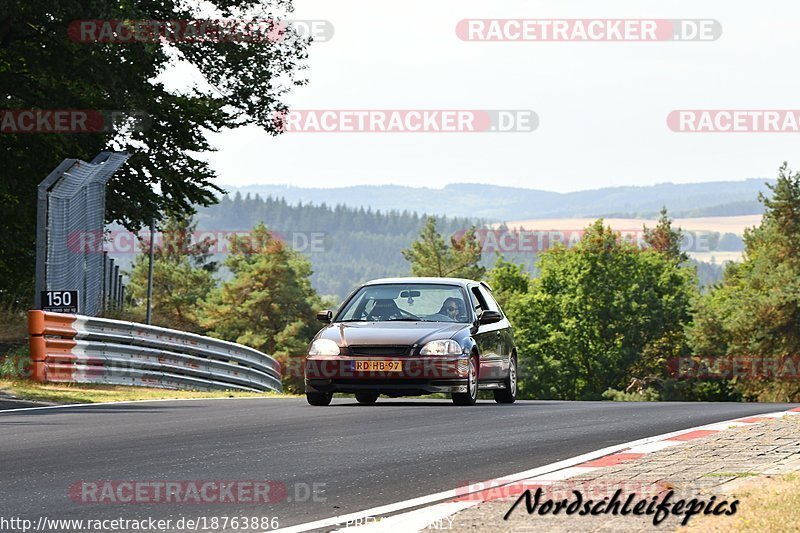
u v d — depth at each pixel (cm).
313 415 4909
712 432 3881
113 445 3747
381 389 5416
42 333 6600
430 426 4381
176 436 4028
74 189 7875
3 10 10400
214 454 3519
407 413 5000
